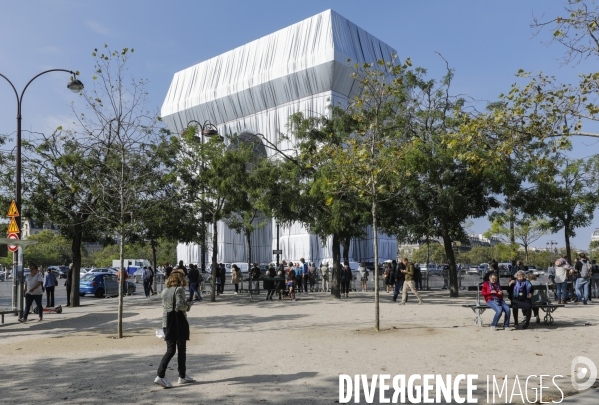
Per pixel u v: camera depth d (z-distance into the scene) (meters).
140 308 21.23
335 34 78.56
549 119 11.17
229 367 8.73
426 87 23.28
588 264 20.61
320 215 21.86
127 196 14.60
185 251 89.94
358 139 14.83
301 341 11.51
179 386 7.45
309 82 79.00
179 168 23.41
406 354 9.66
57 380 8.00
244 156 21.83
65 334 13.73
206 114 94.12
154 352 10.46
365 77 14.17
